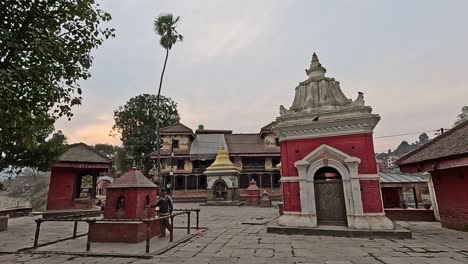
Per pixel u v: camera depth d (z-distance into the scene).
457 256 7.62
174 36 31.50
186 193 38.16
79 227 14.49
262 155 39.81
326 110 12.70
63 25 7.21
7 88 5.46
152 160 45.66
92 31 7.59
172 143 41.31
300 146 12.98
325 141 12.51
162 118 51.50
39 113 6.72
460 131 12.79
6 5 6.11
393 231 10.45
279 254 8.21
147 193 11.59
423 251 8.29
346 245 9.31
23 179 61.50
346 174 11.79
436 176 13.55
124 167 48.59
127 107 50.72
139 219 10.52
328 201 12.12
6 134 6.70
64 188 20.22
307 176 12.38
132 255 8.18
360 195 11.35
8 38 5.82
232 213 21.23
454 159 10.50
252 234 11.73
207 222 15.96
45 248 9.35
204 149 41.12
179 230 12.97
